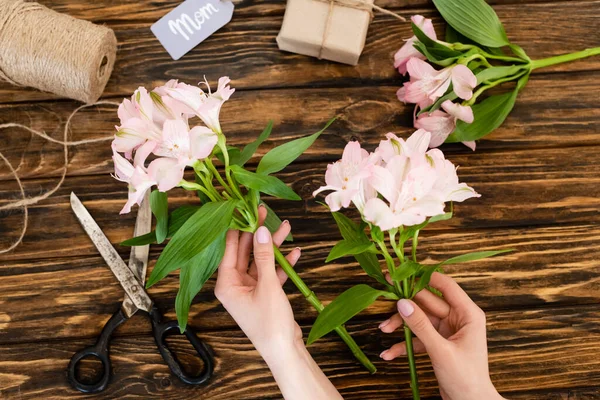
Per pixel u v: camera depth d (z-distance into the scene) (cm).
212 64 74
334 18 71
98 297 71
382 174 53
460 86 67
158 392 70
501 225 73
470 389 60
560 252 72
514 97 71
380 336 71
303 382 59
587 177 73
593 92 75
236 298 60
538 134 74
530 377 71
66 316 71
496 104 71
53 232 72
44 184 72
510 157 73
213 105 55
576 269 72
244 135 73
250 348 71
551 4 76
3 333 70
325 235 72
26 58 68
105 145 73
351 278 72
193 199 72
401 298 61
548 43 75
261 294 58
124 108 56
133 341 71
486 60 73
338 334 71
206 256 59
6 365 70
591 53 73
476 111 71
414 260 60
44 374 70
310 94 74
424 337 59
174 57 74
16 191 72
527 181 73
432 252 72
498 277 72
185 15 74
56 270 71
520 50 72
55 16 70
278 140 73
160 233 59
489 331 72
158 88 56
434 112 70
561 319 72
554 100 74
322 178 73
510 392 71
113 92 74
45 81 70
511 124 74
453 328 64
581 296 72
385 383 71
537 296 72
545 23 76
